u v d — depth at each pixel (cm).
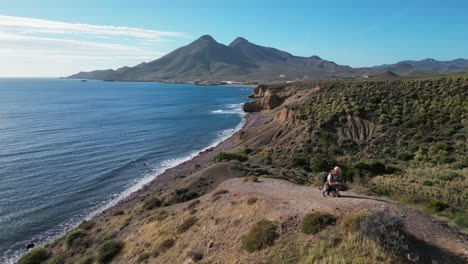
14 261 2541
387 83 7612
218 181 3438
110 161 5428
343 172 3172
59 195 3897
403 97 6400
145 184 4338
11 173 4578
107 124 9206
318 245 1177
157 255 1698
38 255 2358
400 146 4584
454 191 2366
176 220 2064
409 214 1345
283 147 5384
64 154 5728
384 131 5166
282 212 1492
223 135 7944
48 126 8531
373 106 6134
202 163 5184
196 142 7162
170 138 7506
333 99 7162
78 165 5122
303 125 5959
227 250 1400
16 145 6247
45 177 4494
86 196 3903
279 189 1995
